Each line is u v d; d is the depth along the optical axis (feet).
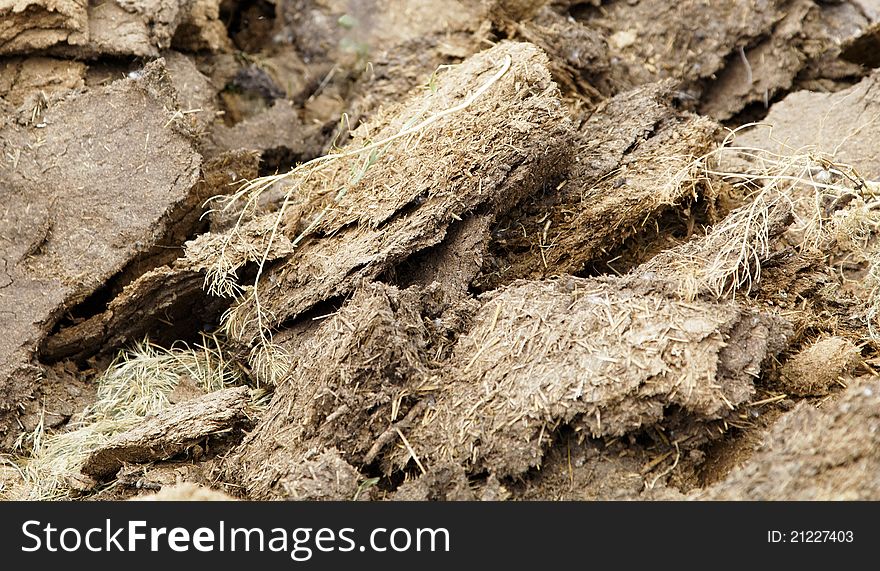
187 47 8.14
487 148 7.17
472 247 7.14
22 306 7.19
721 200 7.43
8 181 7.29
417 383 6.77
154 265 7.41
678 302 6.75
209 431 6.90
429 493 6.60
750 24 8.16
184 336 7.41
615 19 8.25
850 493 6.40
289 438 6.81
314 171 7.35
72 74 7.64
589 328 6.70
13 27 7.57
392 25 8.32
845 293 7.22
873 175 7.54
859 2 8.23
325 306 7.19
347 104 8.30
